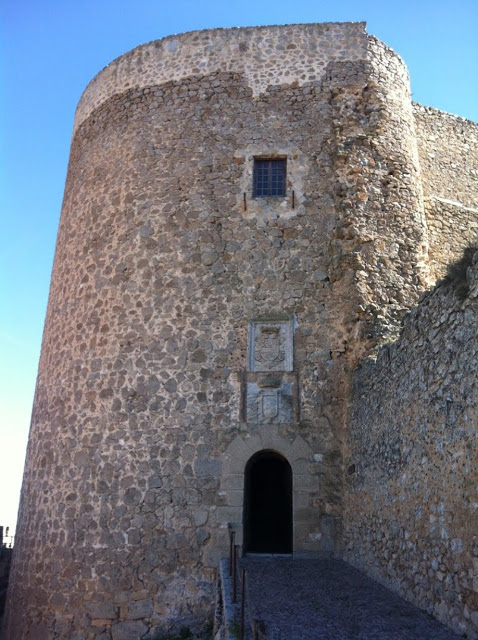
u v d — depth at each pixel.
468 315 6.98
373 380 10.91
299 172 14.36
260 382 13.04
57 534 13.11
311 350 13.20
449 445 7.21
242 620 6.32
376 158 14.43
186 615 11.84
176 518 12.41
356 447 11.73
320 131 14.62
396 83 15.40
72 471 13.38
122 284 14.25
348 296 13.27
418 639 6.25
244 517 12.41
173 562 12.17
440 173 18.97
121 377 13.55
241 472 12.52
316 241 13.88
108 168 15.55
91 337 14.21
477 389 6.56
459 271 7.55
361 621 6.98
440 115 19.53
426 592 7.50
